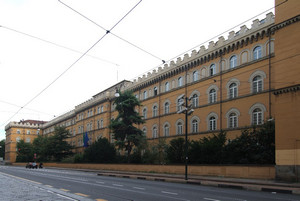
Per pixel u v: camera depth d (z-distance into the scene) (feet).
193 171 95.71
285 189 52.65
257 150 79.00
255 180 72.38
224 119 104.73
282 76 73.61
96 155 163.84
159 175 98.17
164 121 138.10
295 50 71.10
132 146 140.87
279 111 73.20
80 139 234.99
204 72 117.19
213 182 68.74
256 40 95.96
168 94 137.18
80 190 52.70
